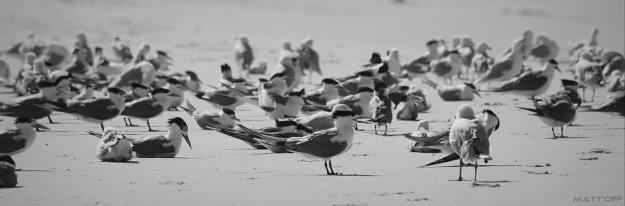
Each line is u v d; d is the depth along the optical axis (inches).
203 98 1099.3
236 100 1088.8
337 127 681.6
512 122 1000.2
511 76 1322.6
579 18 2657.5
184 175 676.1
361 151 801.6
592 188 628.7
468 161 610.5
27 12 2388.0
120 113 932.0
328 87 1048.8
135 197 596.1
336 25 2425.0
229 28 2287.2
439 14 2701.8
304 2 2861.7
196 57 1768.0
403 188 624.4
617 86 1245.1
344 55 1850.4
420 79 1517.0
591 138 882.1
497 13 2736.2
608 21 2603.3
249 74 1547.7
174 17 2440.9
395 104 1091.9
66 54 1638.8
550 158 761.0
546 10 2805.1
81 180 657.0
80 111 924.6
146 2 2684.5
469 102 1192.2
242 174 682.2
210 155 774.5
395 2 2955.2
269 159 753.6
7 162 644.7
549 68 1178.0
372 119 898.1
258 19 2481.5
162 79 1221.7
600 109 1043.3
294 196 597.6
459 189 619.8
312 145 677.9
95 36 2081.7
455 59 1435.8
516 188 624.7
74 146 824.3
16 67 1670.8
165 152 758.5
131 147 744.3
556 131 934.4
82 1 2613.2
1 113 961.5
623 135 903.1
